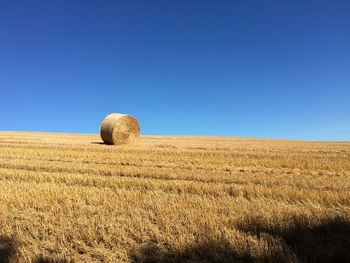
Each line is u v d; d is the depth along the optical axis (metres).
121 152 20.42
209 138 43.88
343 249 5.72
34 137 34.97
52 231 6.70
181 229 6.59
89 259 5.72
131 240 6.29
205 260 5.54
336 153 21.67
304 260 5.39
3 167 15.17
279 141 39.53
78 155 18.47
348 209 8.06
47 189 9.83
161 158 17.53
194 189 10.16
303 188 10.39
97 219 7.23
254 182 11.47
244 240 5.98
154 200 8.60
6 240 6.45
